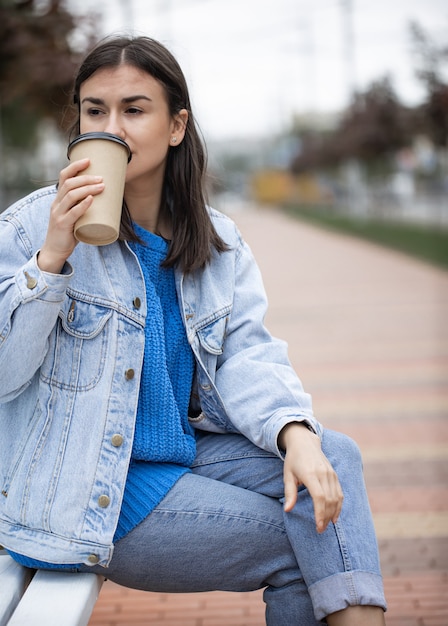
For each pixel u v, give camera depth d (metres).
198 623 2.57
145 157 1.71
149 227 1.84
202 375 1.79
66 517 1.57
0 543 1.63
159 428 1.71
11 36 6.99
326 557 1.59
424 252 17.61
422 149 32.03
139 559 1.63
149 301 1.73
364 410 5.07
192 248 1.79
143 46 1.71
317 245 21.77
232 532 1.63
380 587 1.59
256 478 1.78
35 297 1.49
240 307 1.87
